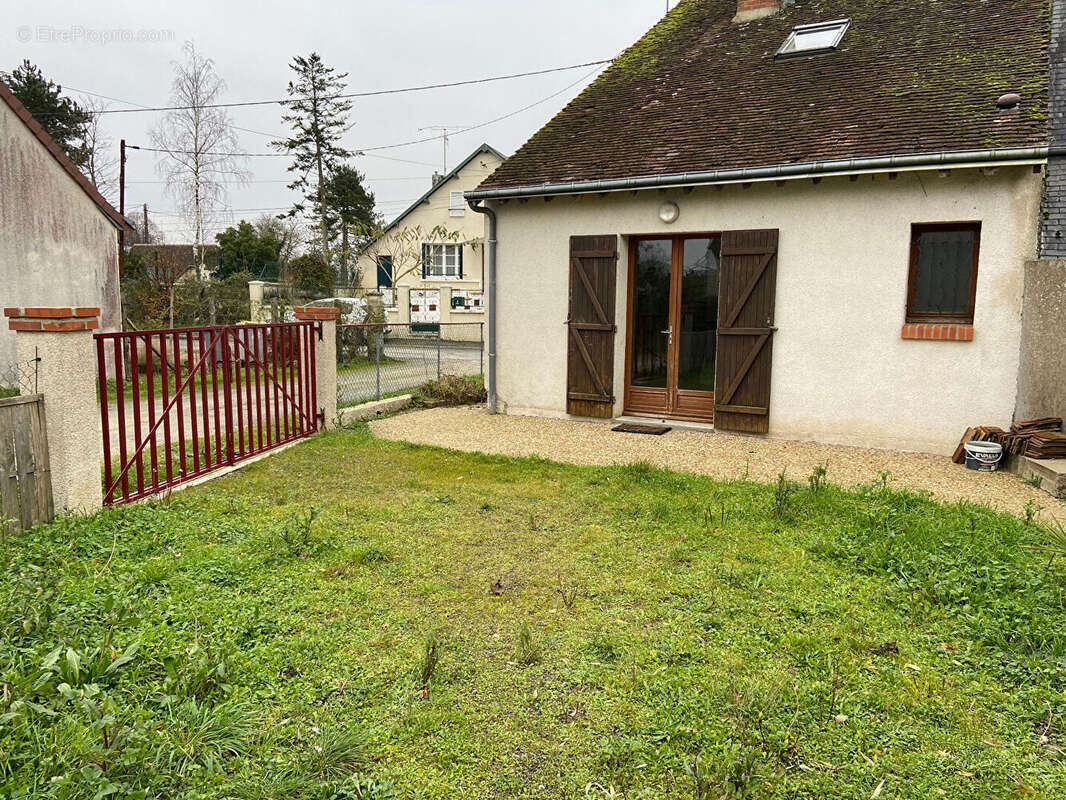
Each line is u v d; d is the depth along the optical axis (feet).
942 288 24.66
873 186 24.68
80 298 41.86
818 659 10.39
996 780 7.86
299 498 19.15
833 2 35.86
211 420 31.73
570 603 12.39
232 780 7.61
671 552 14.84
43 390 15.76
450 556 14.69
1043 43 26.02
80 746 7.44
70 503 16.10
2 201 38.47
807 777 7.89
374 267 94.99
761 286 26.91
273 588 12.77
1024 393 22.94
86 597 11.62
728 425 28.35
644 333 31.14
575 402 31.45
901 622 11.63
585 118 34.04
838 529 15.99
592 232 30.30
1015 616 11.57
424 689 9.60
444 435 28.40
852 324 25.61
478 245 88.58
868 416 25.72
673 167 27.27
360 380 41.91
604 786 7.77
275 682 9.65
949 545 14.64
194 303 61.67
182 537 15.34
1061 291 21.86
